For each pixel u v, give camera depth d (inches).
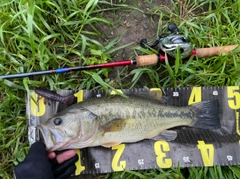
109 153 19.3
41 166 16.7
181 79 20.6
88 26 21.0
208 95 20.3
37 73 18.4
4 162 19.2
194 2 21.8
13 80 19.4
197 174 19.4
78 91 19.6
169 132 19.5
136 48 20.1
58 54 20.3
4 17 19.3
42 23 19.7
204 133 19.9
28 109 19.0
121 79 20.7
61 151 18.7
